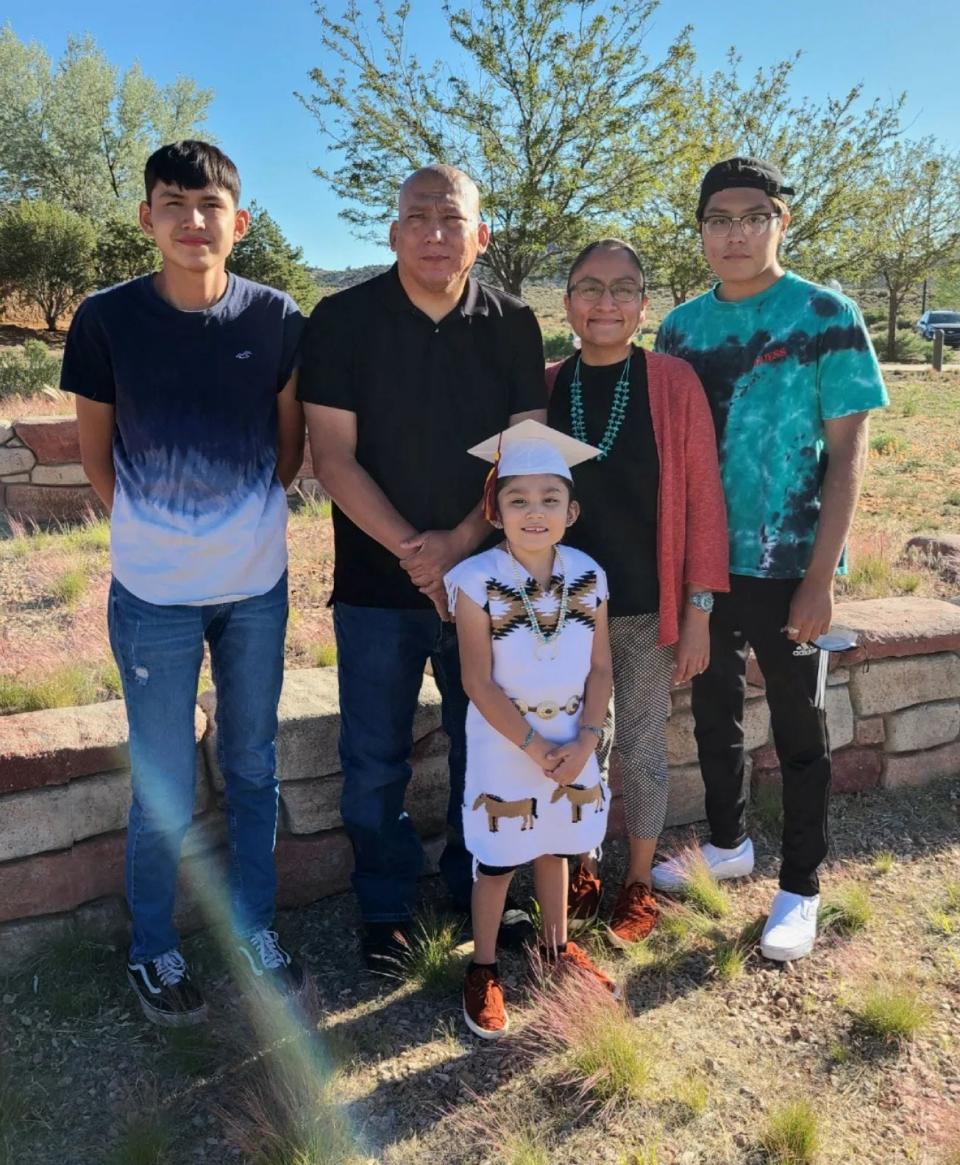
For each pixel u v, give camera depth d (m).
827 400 2.98
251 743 2.87
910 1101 2.53
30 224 29.86
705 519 3.02
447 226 2.72
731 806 3.49
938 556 6.21
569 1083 2.58
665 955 3.13
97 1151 2.40
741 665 3.35
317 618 5.18
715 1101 2.53
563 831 2.82
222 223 2.55
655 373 3.02
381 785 3.07
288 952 3.15
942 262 35.84
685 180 21.84
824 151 23.98
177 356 2.58
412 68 19.47
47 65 40.38
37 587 5.91
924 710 4.16
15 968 2.98
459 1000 2.94
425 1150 2.40
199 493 2.63
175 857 2.82
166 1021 2.77
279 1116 2.46
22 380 13.87
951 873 3.58
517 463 2.66
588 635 2.80
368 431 2.92
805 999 2.92
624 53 18.91
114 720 3.15
